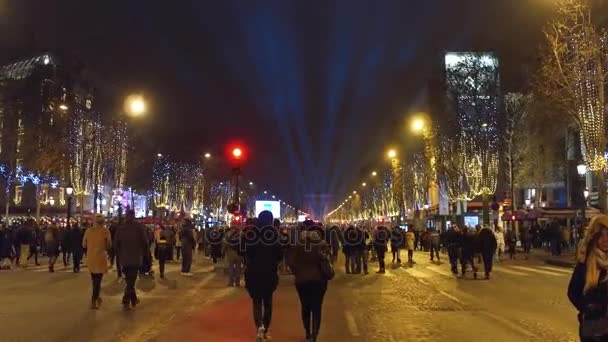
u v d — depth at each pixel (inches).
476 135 2082.9
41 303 676.7
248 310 633.6
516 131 2112.5
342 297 761.6
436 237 1630.2
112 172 2706.7
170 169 3673.7
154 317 578.2
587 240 227.5
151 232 1521.9
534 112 2033.7
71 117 2331.4
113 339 464.1
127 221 641.6
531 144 2252.7
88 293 775.7
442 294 792.9
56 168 2155.5
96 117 2573.8
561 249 1875.0
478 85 2085.4
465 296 768.3
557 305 675.4
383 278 1051.9
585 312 222.4
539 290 841.5
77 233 1133.1
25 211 2837.1
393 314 607.8
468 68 2091.5
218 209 4315.9
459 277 1071.6
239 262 901.2
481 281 990.4
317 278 442.6
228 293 800.3
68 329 507.8
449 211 2726.4
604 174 1229.7
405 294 794.2
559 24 1222.3
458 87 2105.1
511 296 767.1
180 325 533.6
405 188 3304.6
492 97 2076.8
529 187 2731.3
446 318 578.9
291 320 576.4
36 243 1327.5
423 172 2768.2
